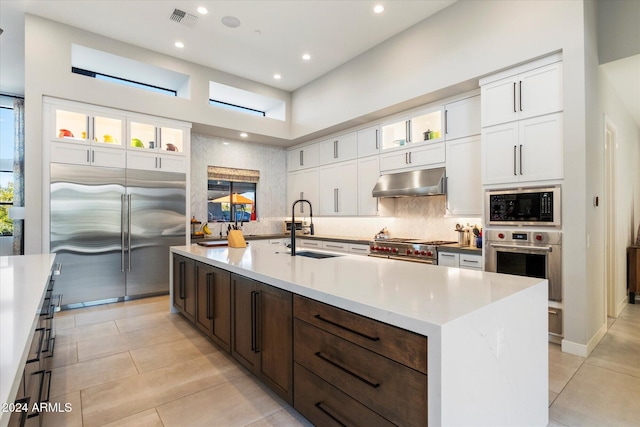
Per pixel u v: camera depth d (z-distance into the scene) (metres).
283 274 2.11
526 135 3.15
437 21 3.86
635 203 5.14
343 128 5.53
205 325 3.09
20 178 5.56
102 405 2.09
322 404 1.69
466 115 3.93
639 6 2.93
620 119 4.11
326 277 2.00
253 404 2.11
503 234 3.30
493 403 1.40
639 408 2.05
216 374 2.50
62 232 4.14
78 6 3.73
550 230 3.00
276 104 6.39
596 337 3.04
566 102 2.87
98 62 4.64
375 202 5.08
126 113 4.62
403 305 1.38
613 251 3.85
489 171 3.42
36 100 3.93
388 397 1.33
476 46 3.49
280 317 2.01
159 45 4.59
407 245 4.29
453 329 1.18
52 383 2.36
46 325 1.98
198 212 5.90
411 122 4.57
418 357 1.21
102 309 4.22
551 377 2.43
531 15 3.09
